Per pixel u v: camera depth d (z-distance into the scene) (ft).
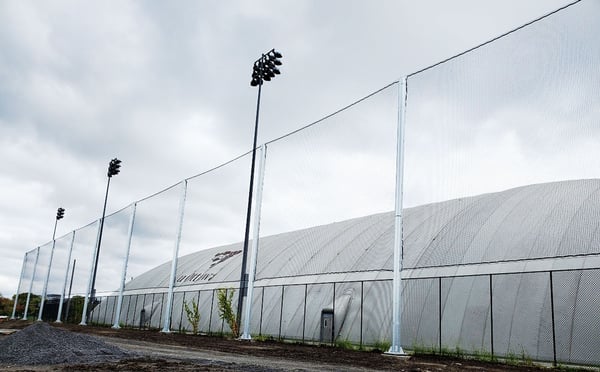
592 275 54.49
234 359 43.16
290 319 86.38
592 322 51.47
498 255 65.62
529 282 59.47
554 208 68.90
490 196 84.74
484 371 40.50
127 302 146.41
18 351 40.14
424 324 65.57
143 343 63.77
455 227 77.61
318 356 49.80
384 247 84.94
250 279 79.20
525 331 55.72
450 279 67.41
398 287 53.26
